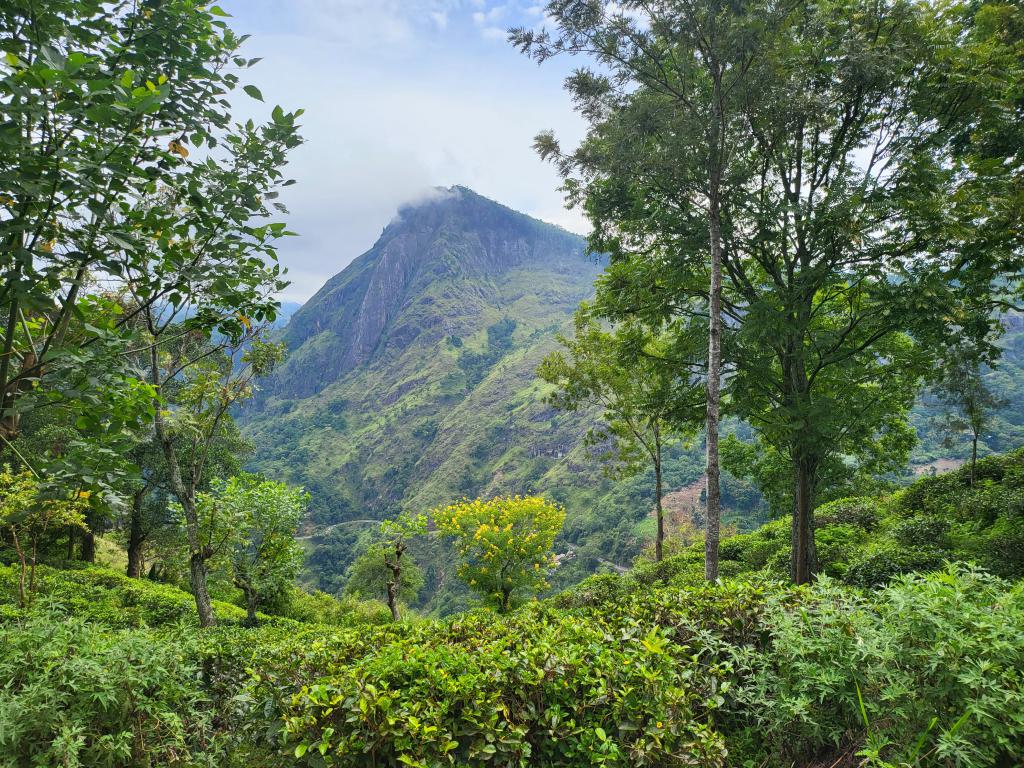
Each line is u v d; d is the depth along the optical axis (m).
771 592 4.07
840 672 3.00
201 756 3.62
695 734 3.02
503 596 15.68
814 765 3.10
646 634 3.75
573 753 3.00
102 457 3.67
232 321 5.06
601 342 18.23
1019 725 2.37
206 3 4.19
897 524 15.90
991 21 10.59
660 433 18.75
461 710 3.05
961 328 10.92
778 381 12.56
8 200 3.53
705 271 13.71
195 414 11.66
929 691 2.68
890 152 11.29
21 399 3.53
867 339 12.67
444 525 16.23
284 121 4.27
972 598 3.00
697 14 9.10
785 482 18.81
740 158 11.77
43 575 16.66
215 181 4.16
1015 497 13.45
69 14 3.58
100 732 3.41
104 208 3.32
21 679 3.36
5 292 3.40
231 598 22.41
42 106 3.04
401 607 20.56
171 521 23.41
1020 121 10.77
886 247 10.80
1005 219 9.79
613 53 10.02
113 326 4.12
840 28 10.59
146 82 3.59
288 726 2.98
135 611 12.59
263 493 14.98
